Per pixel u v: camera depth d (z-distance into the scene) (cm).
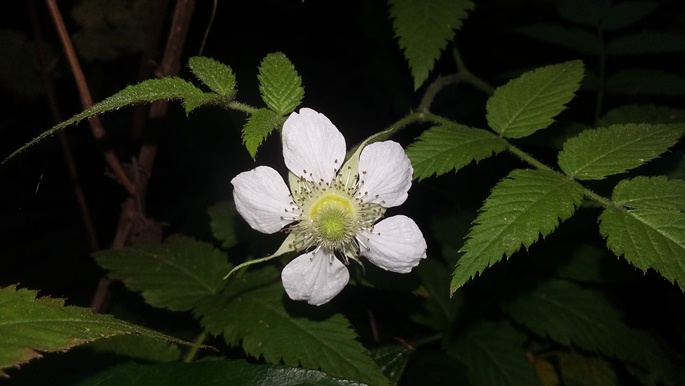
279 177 9
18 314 6
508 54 19
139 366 8
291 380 8
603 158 9
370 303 15
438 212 15
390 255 9
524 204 8
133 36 15
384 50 18
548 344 16
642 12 15
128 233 14
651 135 9
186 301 11
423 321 14
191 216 17
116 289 14
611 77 15
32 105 19
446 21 11
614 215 8
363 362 10
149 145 13
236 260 14
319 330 10
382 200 9
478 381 14
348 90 19
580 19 15
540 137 13
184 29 12
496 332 14
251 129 8
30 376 9
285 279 9
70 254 18
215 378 8
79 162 19
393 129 10
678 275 8
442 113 17
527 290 15
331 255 9
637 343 14
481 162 15
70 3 17
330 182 9
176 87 8
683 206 8
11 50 16
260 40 19
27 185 19
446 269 15
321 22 19
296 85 9
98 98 17
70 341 6
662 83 15
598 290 15
